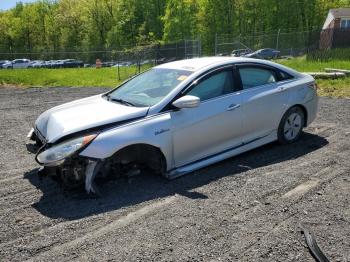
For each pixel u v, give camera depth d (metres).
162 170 4.87
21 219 4.02
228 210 4.03
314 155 5.66
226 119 5.23
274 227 3.66
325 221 3.74
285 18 59.50
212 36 57.84
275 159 5.55
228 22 59.00
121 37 70.31
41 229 3.80
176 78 5.23
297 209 3.99
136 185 4.77
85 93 14.55
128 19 70.50
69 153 4.24
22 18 82.19
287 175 4.91
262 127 5.71
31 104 11.91
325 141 6.33
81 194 4.55
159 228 3.72
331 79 13.38
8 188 4.85
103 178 4.88
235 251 3.29
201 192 4.52
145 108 4.81
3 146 6.86
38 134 5.06
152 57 26.38
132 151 4.64
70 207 4.26
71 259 3.28
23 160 6.01
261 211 3.98
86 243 3.52
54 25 80.06
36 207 4.30
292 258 3.17
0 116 9.89
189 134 4.94
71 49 44.97
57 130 4.61
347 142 6.23
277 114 5.85
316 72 14.78
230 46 30.97
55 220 3.98
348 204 4.08
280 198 4.26
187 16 57.72
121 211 4.11
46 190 4.75
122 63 27.97
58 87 17.30
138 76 5.94
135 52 26.89
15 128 8.37
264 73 5.87
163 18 59.31
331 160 5.40
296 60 23.11
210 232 3.61
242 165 5.36
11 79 19.78
